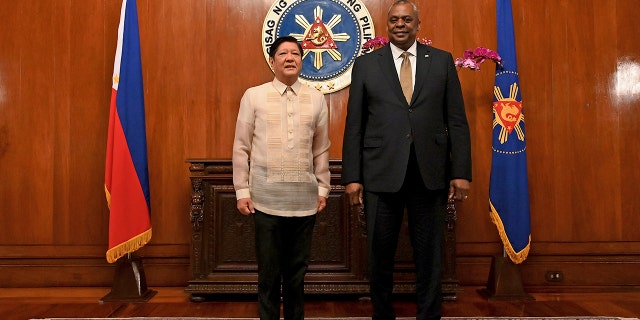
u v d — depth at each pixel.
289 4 4.20
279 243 2.49
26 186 4.11
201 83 4.16
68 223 4.10
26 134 4.12
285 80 2.54
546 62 4.18
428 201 2.47
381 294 2.49
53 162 4.12
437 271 2.46
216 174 3.57
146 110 4.15
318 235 3.54
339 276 3.51
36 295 3.80
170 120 4.15
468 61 3.67
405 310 3.31
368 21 4.19
